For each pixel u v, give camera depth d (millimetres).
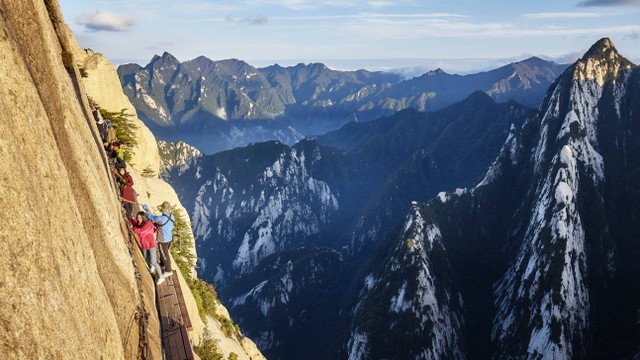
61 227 7250
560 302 143375
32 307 5527
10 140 6094
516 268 175250
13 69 6824
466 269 196625
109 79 39719
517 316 155125
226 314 50250
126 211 18344
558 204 163750
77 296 7176
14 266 5398
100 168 13289
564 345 137250
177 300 17625
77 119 11922
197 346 26984
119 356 8898
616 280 161250
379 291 181250
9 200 5609
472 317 177875
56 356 5762
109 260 10805
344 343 183000
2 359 4734
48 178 7234
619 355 137500
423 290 168000
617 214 178500
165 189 43938
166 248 19250
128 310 11039
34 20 9328
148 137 47250
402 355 157375
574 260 152750
